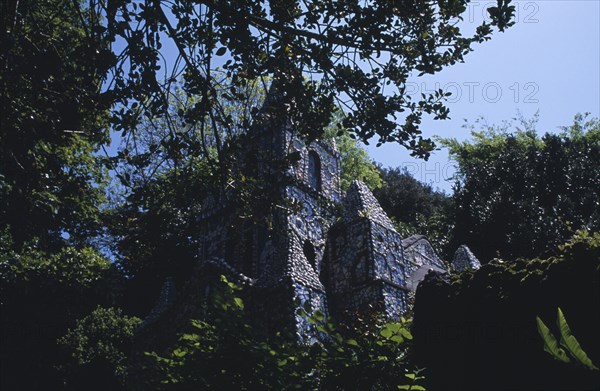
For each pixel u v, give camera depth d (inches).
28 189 422.9
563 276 239.8
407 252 916.0
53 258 858.8
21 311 936.9
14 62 347.9
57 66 348.8
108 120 363.9
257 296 649.0
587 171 1375.5
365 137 393.1
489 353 251.3
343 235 841.5
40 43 386.6
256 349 281.7
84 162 705.0
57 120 364.2
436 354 272.8
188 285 742.5
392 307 737.0
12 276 856.9
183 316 742.5
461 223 1429.6
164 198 411.8
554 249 262.5
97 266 903.7
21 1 365.1
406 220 1685.5
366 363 297.0
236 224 443.8
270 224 452.1
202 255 963.3
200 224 1002.1
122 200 893.2
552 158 1429.6
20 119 358.6
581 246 241.4
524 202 1299.2
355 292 767.1
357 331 448.1
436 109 395.2
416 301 297.9
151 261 1414.9
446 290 285.4
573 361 194.2
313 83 400.2
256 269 845.2
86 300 1095.0
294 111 411.2
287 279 629.9
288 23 369.4
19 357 979.3
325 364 303.9
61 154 663.1
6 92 352.8
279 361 284.8
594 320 222.5
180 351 309.1
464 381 255.6
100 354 1076.5
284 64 372.5
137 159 383.6
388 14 356.2
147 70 340.5
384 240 821.9
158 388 308.2
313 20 362.6
